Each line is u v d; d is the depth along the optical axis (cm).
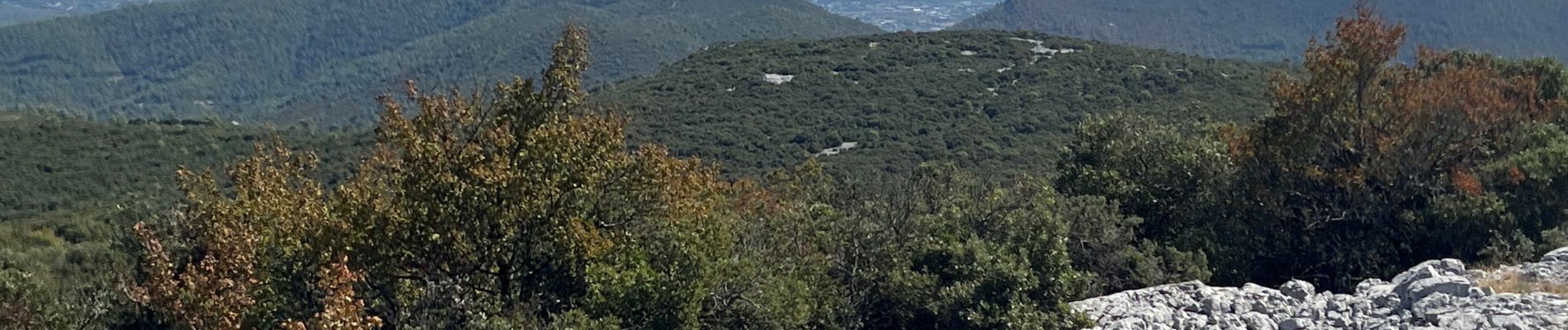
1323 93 1673
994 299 1198
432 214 1041
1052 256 1263
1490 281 1160
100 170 5916
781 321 1116
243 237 1035
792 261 1236
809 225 1366
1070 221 1434
